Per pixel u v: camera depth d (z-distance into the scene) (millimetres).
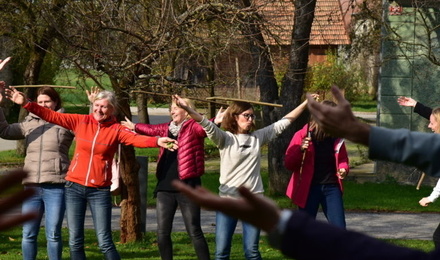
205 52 9648
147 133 7594
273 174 14656
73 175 6949
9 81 26078
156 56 8742
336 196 7387
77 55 8539
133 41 8820
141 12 9297
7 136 7281
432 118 7742
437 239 6754
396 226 11906
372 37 17781
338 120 1205
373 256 1046
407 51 16953
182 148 7242
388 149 1197
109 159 7023
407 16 16797
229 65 10516
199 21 8859
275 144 14578
